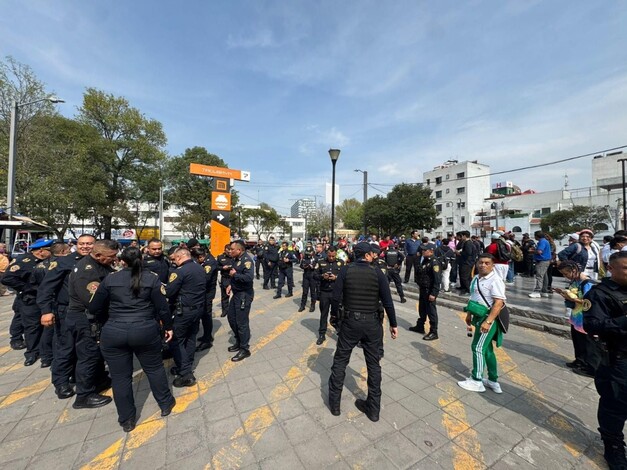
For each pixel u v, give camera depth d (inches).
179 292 137.6
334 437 100.0
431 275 198.5
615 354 84.9
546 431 104.2
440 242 428.8
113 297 101.6
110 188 999.0
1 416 113.5
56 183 639.8
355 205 2551.7
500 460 90.1
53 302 134.5
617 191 1444.4
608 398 86.5
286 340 199.6
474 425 107.2
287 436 100.3
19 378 146.5
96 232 1032.2
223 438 99.6
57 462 88.8
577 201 1541.6
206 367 156.6
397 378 143.9
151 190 1101.7
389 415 112.9
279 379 142.4
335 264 200.7
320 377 144.6
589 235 245.8
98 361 122.9
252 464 87.5
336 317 116.7
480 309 129.4
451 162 2176.4
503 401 123.5
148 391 133.2
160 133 1085.1
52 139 676.7
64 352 126.9
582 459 91.0
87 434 102.2
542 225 1295.5
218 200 505.4
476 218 1820.9
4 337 212.7
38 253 167.6
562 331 203.2
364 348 112.8
